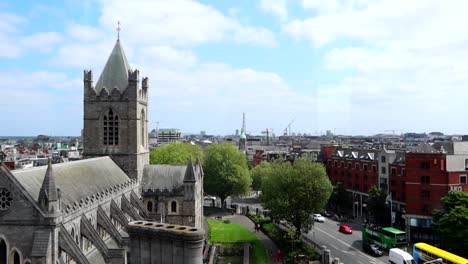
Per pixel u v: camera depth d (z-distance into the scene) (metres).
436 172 109.62
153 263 29.06
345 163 161.88
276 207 101.00
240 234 109.38
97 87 88.38
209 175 148.38
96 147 86.81
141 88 92.19
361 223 132.00
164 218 88.88
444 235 88.94
